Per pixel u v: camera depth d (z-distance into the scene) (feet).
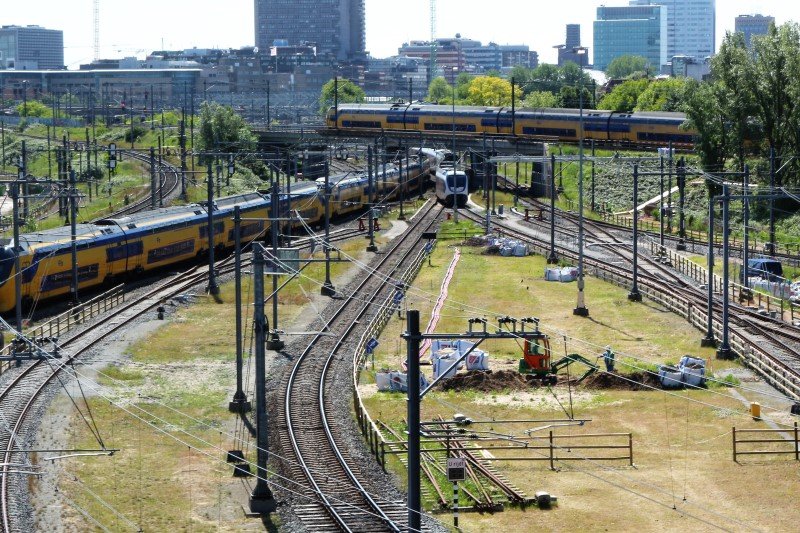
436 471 193.77
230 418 226.38
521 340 297.33
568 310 342.85
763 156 557.33
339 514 171.94
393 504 175.83
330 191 546.67
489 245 467.52
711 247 291.58
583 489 185.26
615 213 599.16
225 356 279.69
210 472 192.24
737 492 183.01
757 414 223.92
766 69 534.37
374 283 386.93
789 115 534.78
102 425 216.95
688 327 315.78
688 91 558.97
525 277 402.52
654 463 198.49
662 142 634.02
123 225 378.12
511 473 193.47
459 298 361.71
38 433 208.85
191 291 362.94
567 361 258.37
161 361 272.72
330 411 231.30
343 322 320.29
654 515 172.86
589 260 436.76
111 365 263.70
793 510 174.40
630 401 238.48
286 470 194.08
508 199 641.40
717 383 251.19
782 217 524.11
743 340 284.20
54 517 167.22
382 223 555.69
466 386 248.93
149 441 207.92
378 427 218.59
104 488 181.68
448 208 609.83
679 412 229.66
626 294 368.27
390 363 273.13
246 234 458.91
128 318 317.63
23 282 317.42
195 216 423.23
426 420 223.71
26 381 244.01
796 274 404.16
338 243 483.51
